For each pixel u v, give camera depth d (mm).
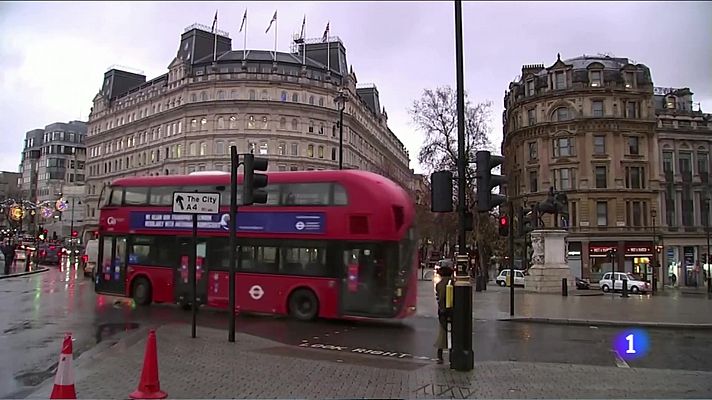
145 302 19969
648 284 45312
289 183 17484
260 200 12062
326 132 77250
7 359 10672
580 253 59062
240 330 15156
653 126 61469
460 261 9820
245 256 17766
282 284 17078
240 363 9750
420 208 55906
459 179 10148
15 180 151250
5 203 63062
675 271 60469
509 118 69812
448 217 51656
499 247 58188
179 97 77938
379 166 98562
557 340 14312
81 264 57500
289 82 75062
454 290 9758
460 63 10312
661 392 8016
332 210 16672
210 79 74625
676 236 60625
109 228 21094
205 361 9883
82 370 9086
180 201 12281
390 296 15766
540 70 66562
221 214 18484
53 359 10688
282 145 74375
